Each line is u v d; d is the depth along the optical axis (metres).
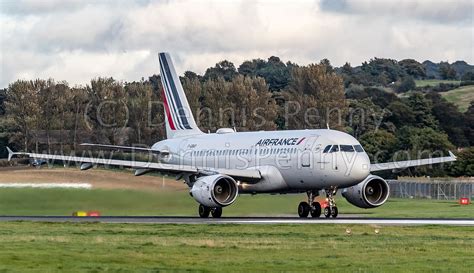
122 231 106.56
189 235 100.94
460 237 98.69
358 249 85.88
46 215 154.62
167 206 162.75
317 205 144.62
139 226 115.44
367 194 141.25
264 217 144.88
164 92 182.12
